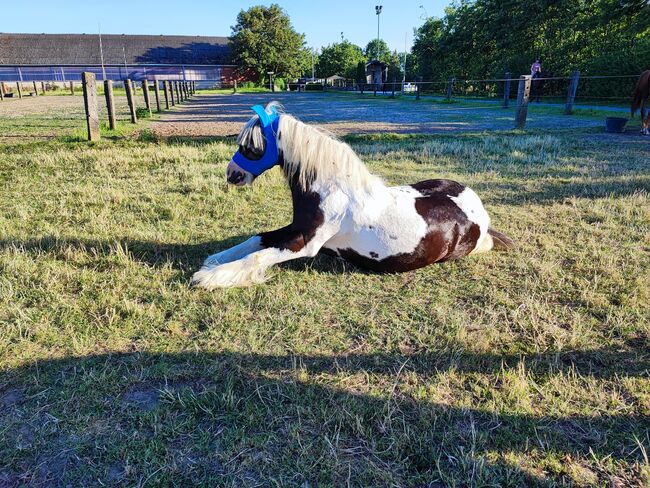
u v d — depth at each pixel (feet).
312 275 12.08
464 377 8.18
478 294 11.19
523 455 6.54
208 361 8.46
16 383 7.76
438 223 11.62
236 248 12.35
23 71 215.10
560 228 15.80
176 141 32.45
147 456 6.33
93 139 31.73
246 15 222.28
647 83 38.45
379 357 8.68
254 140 11.28
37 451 6.42
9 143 30.19
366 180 11.50
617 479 6.19
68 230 14.96
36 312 9.93
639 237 14.93
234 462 6.32
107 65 220.84
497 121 49.96
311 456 6.42
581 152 29.68
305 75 296.71
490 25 106.93
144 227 15.38
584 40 84.02
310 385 7.84
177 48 239.50
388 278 11.98
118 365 8.29
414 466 6.33
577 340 9.20
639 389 7.88
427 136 36.37
